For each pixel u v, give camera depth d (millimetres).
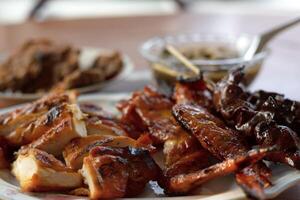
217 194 421
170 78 640
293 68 756
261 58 647
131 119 519
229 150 432
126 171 424
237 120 461
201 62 623
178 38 759
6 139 483
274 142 433
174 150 457
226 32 910
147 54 682
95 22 999
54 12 1892
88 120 488
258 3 1887
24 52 788
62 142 460
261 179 399
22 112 498
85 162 422
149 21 993
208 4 1850
